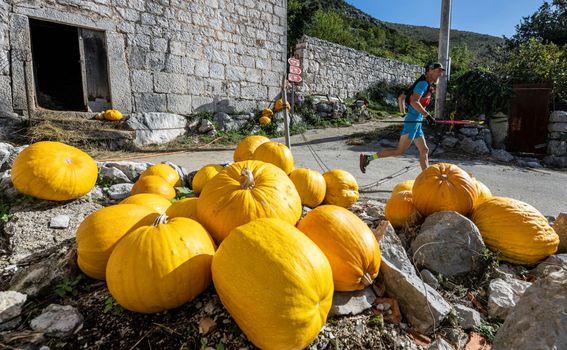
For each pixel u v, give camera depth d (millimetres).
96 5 8375
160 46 9461
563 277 1603
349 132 11117
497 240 2475
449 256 2340
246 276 1445
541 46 10109
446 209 2666
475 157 8117
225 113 10812
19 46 7492
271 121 11352
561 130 8320
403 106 5250
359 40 26891
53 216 3285
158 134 9227
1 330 1754
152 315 1772
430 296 1907
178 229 1764
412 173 6137
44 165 3348
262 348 1477
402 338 1738
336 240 1827
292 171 3510
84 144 7746
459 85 9430
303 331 1412
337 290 1874
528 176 6418
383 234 2340
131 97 9086
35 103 8117
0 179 3859
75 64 12273
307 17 18141
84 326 1748
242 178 2057
